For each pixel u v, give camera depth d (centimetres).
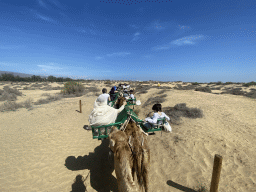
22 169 458
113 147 278
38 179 417
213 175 296
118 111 409
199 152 478
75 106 1297
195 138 555
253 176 367
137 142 276
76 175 434
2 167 466
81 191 375
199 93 1331
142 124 404
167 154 489
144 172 257
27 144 620
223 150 479
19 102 1485
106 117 375
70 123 877
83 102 1436
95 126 360
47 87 3055
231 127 641
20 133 734
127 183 237
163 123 390
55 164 486
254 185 340
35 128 800
